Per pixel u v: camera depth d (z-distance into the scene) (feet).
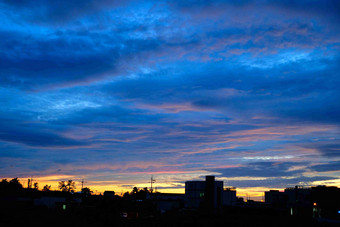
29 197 305.94
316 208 219.00
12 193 320.50
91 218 205.46
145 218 214.48
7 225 155.63
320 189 238.89
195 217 206.28
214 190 264.52
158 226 170.71
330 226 178.50
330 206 229.45
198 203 274.57
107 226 168.86
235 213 222.48
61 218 197.06
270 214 209.15
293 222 189.78
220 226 174.50
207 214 231.71
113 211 253.85
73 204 292.20
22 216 196.03
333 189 233.55
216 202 263.29
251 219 202.80
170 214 246.88
